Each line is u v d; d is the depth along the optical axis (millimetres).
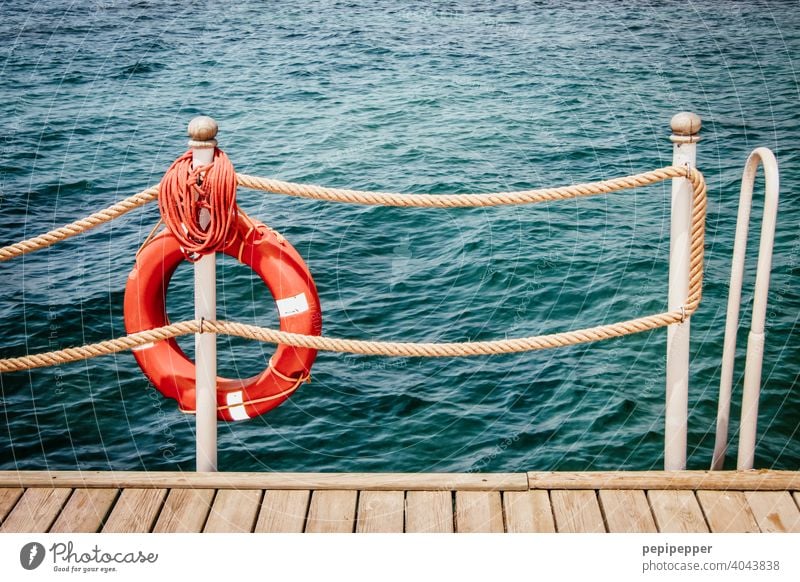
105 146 12289
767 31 19812
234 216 3439
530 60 16672
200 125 3318
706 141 12148
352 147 11469
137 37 19672
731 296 3453
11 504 3414
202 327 3459
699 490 3475
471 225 8820
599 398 5910
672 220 3414
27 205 10008
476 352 3463
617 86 15000
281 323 3689
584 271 7883
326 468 5266
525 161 11039
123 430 5668
